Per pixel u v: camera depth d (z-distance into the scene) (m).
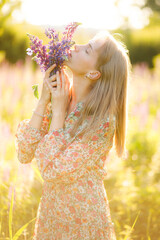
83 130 1.92
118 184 4.30
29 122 2.05
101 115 1.95
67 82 2.12
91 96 2.00
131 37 18.34
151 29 19.34
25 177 3.40
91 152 1.91
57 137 1.90
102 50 2.02
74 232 1.93
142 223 3.56
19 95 6.77
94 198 1.93
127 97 2.11
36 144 2.05
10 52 14.28
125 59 2.07
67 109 2.12
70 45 1.94
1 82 7.68
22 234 2.93
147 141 5.86
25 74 8.80
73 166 1.86
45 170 1.90
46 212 2.02
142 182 4.59
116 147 2.13
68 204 1.93
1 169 3.87
